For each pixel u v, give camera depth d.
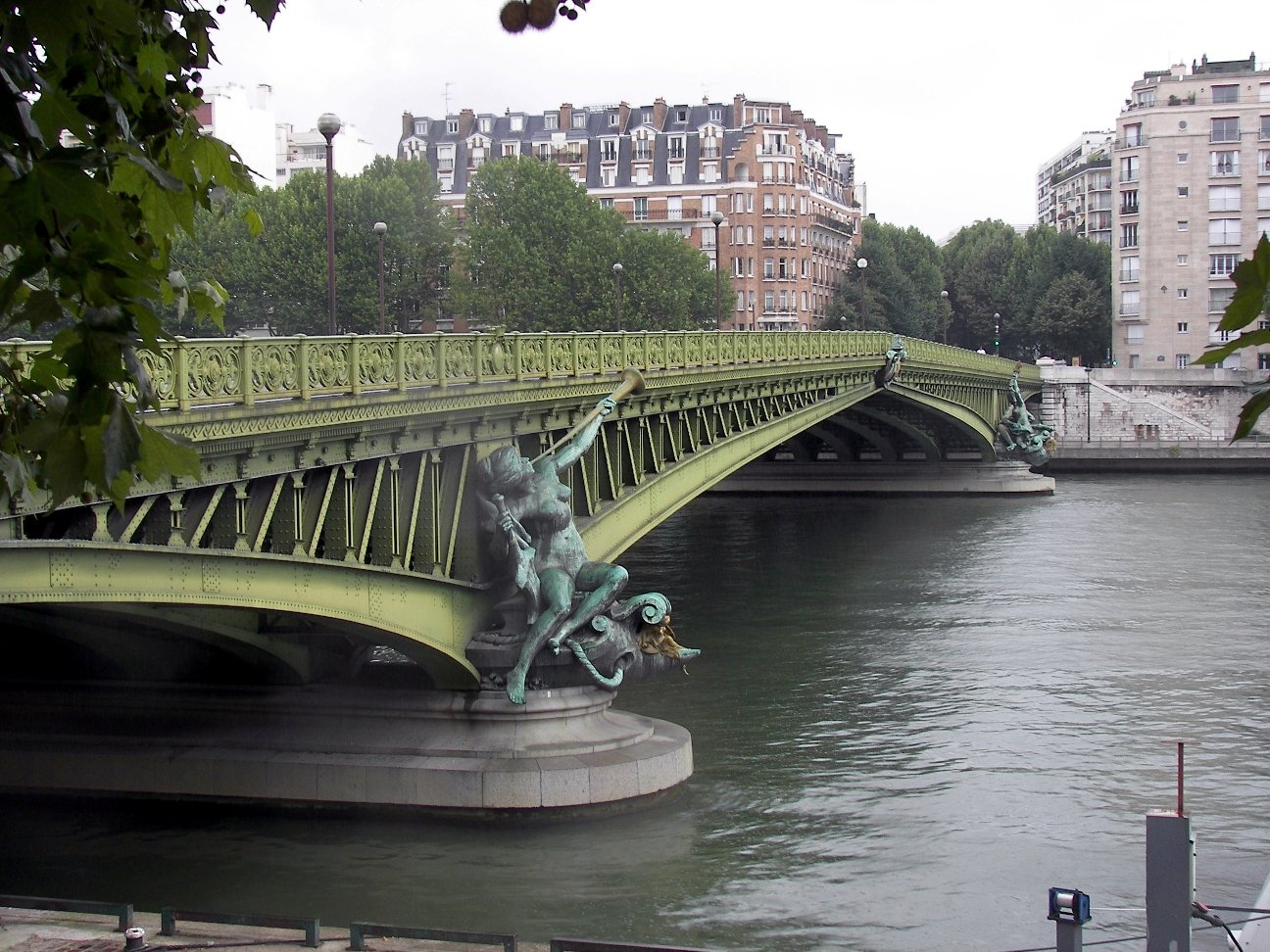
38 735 31.89
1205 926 25.50
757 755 35.53
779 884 27.05
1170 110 140.25
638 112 159.12
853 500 101.38
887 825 30.48
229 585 24.28
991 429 101.75
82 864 27.77
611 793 30.70
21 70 5.70
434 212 104.06
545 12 7.23
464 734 30.95
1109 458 116.06
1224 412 121.94
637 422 41.56
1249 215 139.38
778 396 58.56
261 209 92.62
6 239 5.65
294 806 30.64
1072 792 32.84
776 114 156.12
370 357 27.09
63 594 21.00
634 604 32.50
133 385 6.73
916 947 24.31
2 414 7.45
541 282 102.75
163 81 7.89
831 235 165.88
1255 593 59.41
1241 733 37.97
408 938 19.02
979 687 42.97
